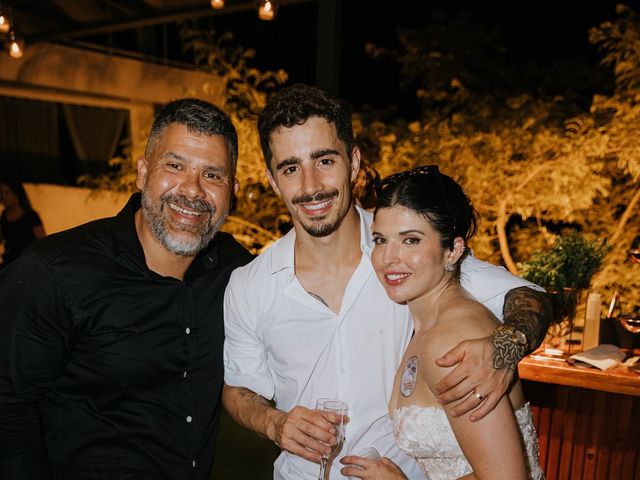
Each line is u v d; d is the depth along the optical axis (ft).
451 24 22.31
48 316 6.24
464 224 5.50
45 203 26.40
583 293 9.24
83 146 27.89
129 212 6.79
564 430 9.21
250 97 20.48
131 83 28.58
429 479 5.33
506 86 22.81
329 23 16.30
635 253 9.61
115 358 6.50
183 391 6.78
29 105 26.02
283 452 6.99
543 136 18.29
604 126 18.04
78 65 26.81
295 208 6.29
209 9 18.52
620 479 8.93
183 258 6.68
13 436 6.11
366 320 6.55
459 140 18.95
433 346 5.01
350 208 6.53
